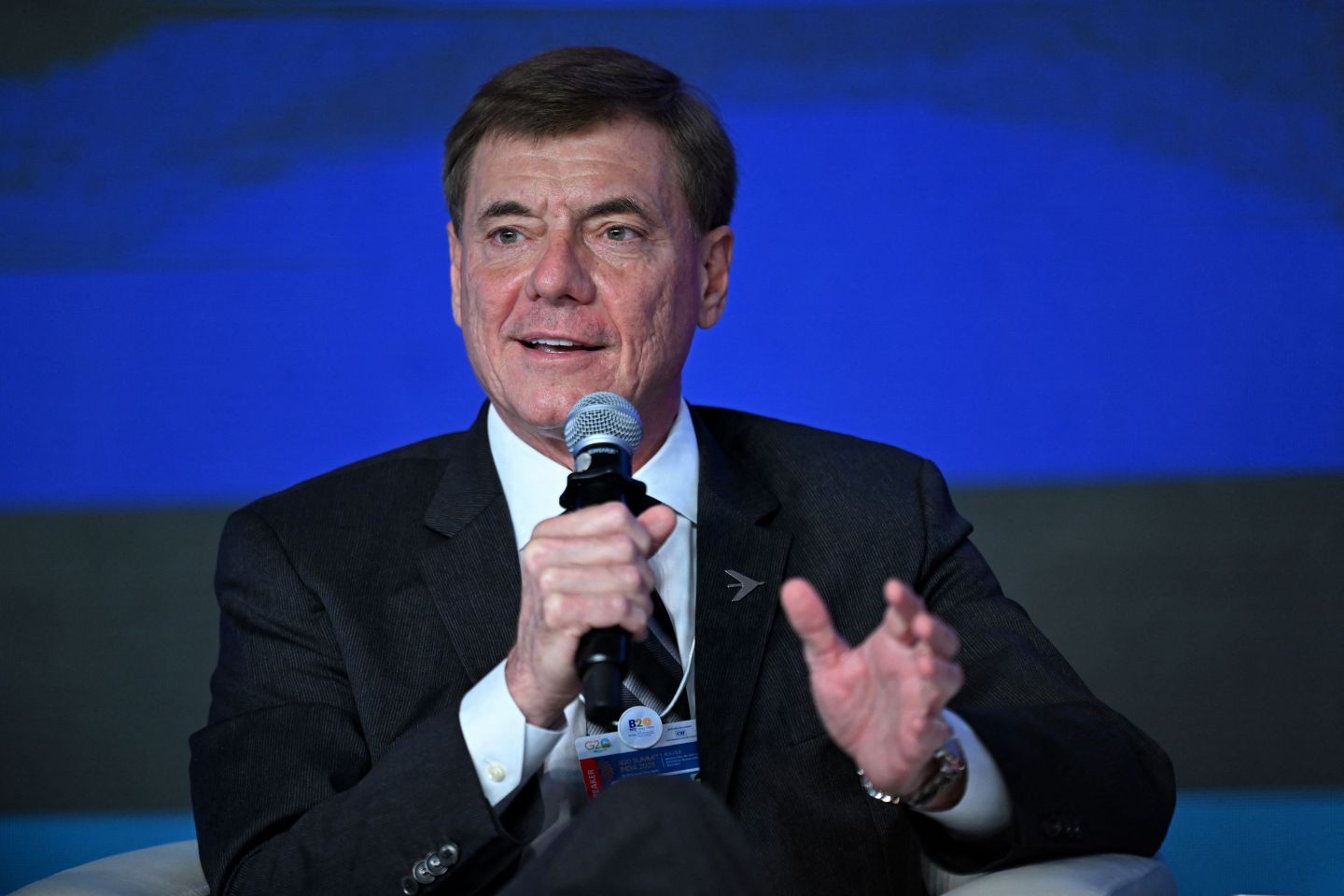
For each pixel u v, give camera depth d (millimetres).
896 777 5449
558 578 5719
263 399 17141
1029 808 6027
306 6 17188
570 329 7297
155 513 17141
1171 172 17250
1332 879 14133
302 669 7215
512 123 7477
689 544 7625
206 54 17125
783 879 6762
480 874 6145
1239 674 16906
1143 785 6504
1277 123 17203
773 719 7102
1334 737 16719
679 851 4852
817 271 17156
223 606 7586
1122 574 17188
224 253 17188
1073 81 17250
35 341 17094
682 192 7664
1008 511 17156
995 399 17219
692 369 17047
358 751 6957
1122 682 17031
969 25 17188
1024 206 17219
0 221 17078
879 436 17156
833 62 17203
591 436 6395
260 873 6281
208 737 7035
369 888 6047
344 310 17141
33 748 16703
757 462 8164
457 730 6172
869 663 5301
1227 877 14211
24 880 14836
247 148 17141
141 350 17125
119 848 15516
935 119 17203
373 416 17156
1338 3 17125
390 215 17156
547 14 17172
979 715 6277
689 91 7871
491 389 7602
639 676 7051
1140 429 17266
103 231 17141
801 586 5246
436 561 7352
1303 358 17219
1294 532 17094
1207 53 17203
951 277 17203
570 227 7375
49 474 17094
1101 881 5875
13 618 16906
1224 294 17266
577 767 6969
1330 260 17219
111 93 17094
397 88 17156
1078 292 17250
